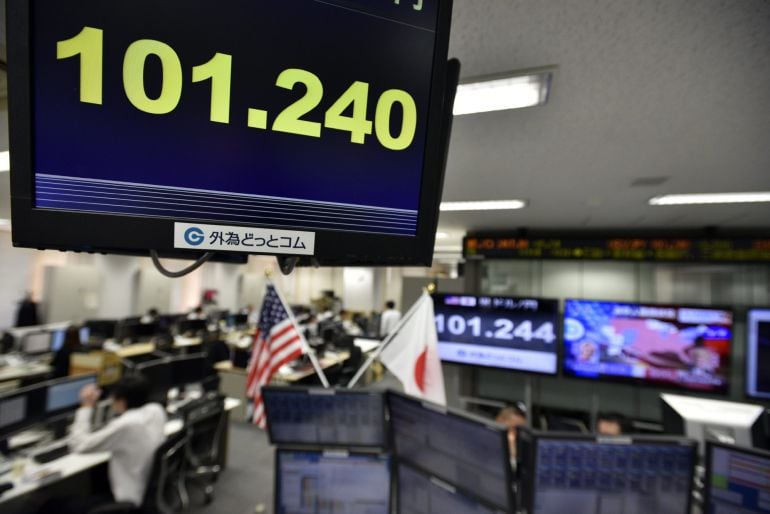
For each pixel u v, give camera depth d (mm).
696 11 1063
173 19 631
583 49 1275
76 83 595
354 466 1714
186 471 3033
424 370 2105
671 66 1336
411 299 5309
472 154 2303
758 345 3912
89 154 604
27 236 583
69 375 4664
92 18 597
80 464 2316
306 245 713
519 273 5020
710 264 4289
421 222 784
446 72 828
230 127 666
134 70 617
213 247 661
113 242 614
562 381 4801
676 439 1359
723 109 1613
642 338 4160
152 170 632
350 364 5734
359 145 740
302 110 703
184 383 3945
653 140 1980
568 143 2084
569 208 3623
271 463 3785
